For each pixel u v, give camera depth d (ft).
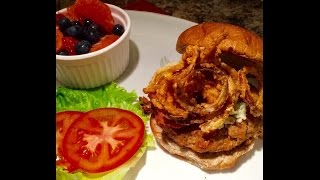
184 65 0.58
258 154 0.61
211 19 0.85
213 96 0.60
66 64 0.67
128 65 0.75
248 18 0.85
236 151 0.59
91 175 0.57
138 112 0.65
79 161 0.57
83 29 0.68
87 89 0.72
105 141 0.60
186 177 0.59
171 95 0.58
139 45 0.78
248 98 0.57
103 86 0.72
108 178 0.57
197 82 0.60
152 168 0.60
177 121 0.57
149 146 0.62
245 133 0.57
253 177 0.58
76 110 0.66
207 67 0.58
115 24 0.72
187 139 0.58
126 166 0.58
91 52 0.67
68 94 0.68
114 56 0.69
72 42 0.68
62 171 0.56
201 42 0.62
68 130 0.61
